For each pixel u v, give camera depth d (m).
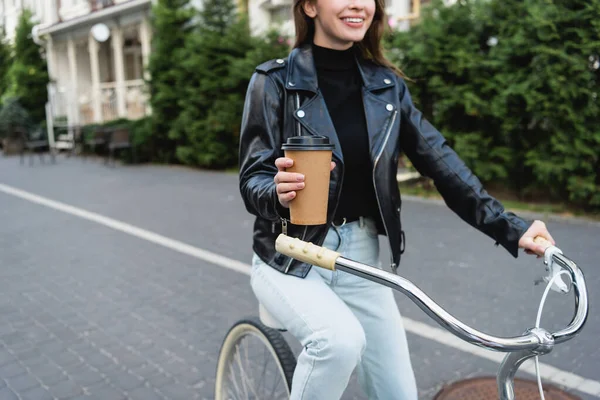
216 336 4.02
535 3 7.35
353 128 1.92
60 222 7.92
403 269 5.27
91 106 20.72
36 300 4.81
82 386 3.37
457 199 1.92
